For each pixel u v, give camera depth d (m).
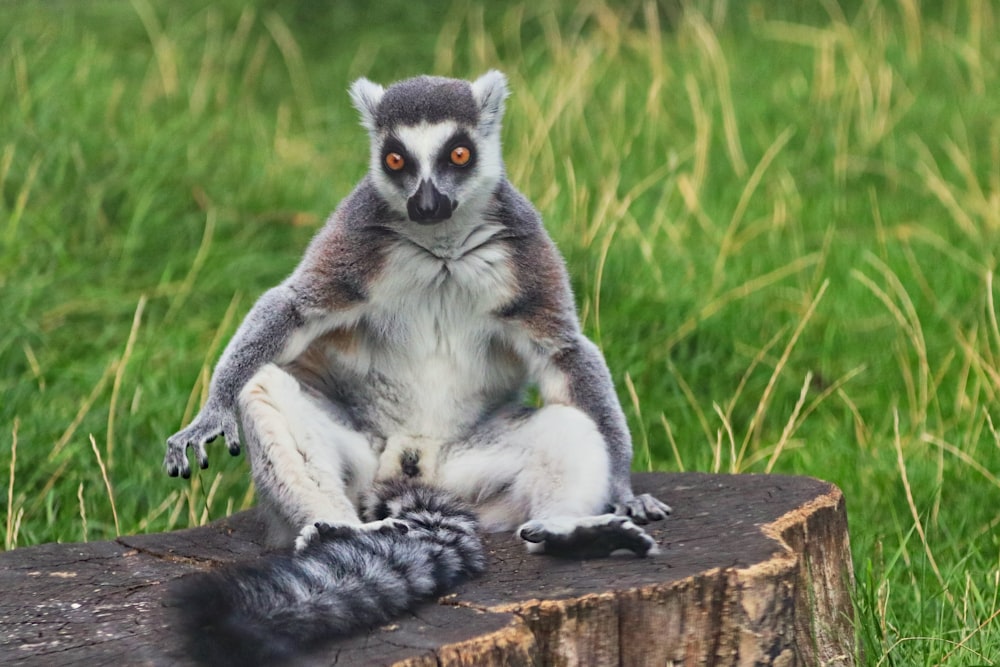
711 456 11.55
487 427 8.09
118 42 21.00
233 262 14.30
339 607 5.72
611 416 8.04
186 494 10.58
